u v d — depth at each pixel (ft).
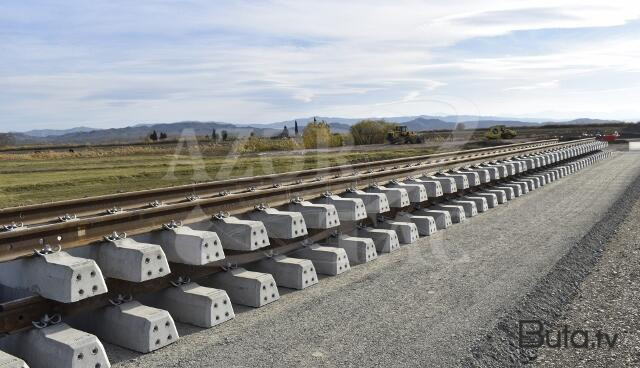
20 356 14.42
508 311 18.53
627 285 21.95
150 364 14.55
